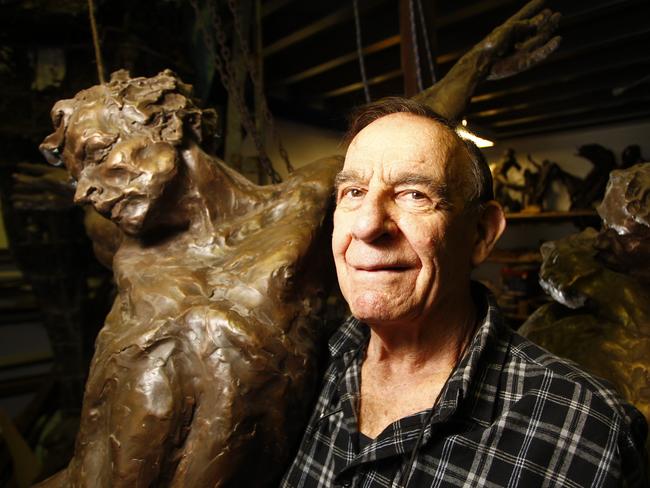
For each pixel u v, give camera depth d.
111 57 2.52
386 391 0.72
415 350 0.69
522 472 0.58
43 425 2.76
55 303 2.60
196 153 0.82
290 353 0.70
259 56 2.57
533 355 0.67
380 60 3.14
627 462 0.59
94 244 1.06
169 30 2.64
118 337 0.72
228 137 2.88
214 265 0.77
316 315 0.77
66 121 0.80
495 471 0.59
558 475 0.57
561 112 3.68
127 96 0.78
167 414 0.66
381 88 3.51
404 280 0.62
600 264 1.07
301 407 0.72
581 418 0.59
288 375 0.70
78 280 2.63
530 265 3.89
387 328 0.68
